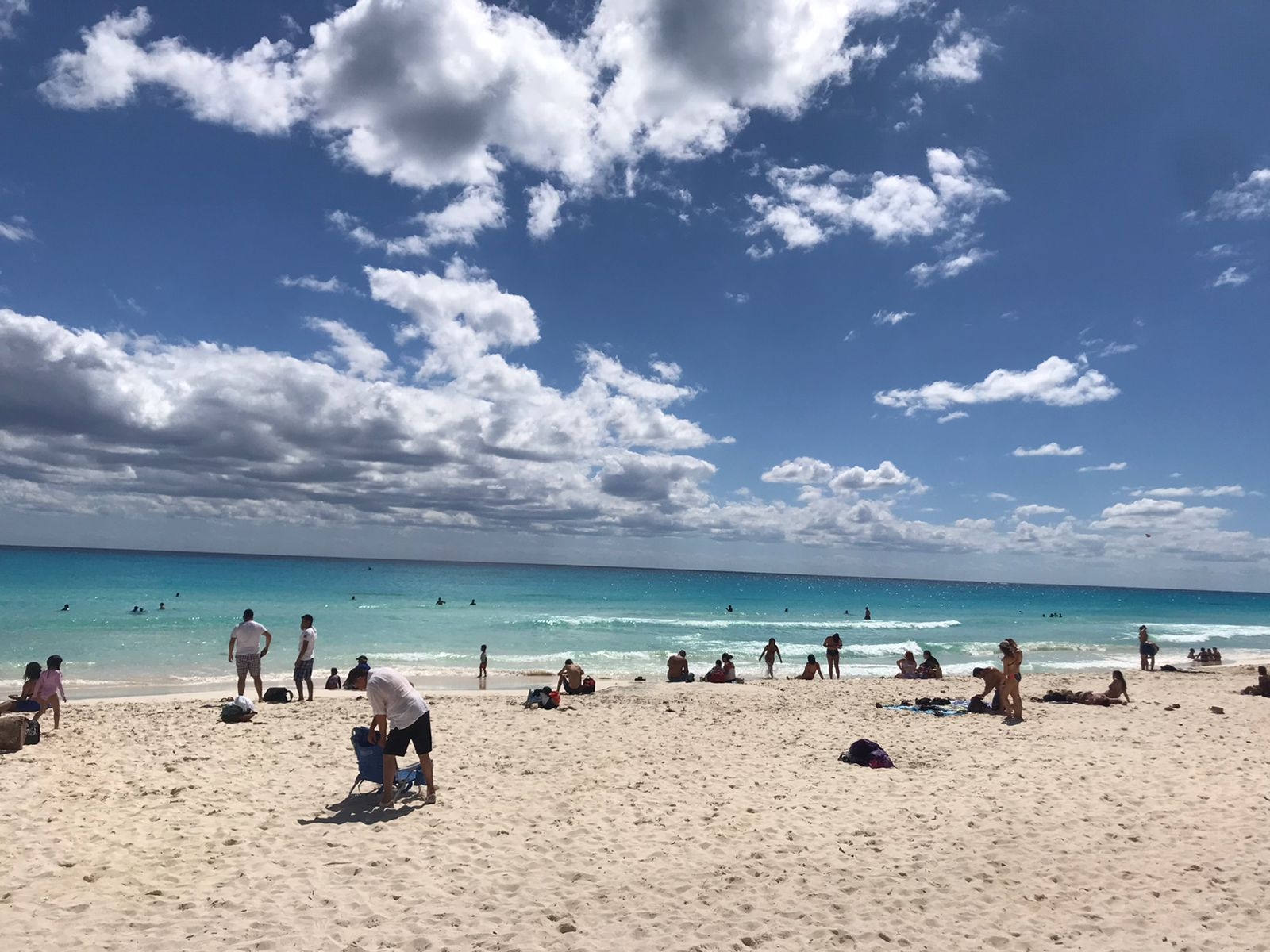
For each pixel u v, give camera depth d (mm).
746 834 7754
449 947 5238
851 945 5426
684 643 38656
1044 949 5391
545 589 98250
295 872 6469
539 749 11734
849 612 67688
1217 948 5371
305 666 16578
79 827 7441
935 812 8539
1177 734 13609
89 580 72688
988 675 16531
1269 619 81000
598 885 6383
